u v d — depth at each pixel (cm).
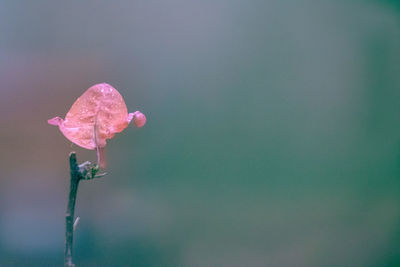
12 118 144
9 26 143
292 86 167
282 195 165
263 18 164
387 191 169
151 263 153
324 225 165
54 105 147
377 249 165
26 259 142
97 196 151
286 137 167
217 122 162
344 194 167
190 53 160
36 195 145
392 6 170
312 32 167
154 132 157
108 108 65
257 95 165
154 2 156
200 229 159
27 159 145
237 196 163
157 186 157
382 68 171
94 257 149
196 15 160
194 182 160
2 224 143
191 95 160
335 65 168
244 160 164
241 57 163
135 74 155
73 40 149
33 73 146
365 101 170
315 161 168
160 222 156
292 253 161
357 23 169
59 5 147
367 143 170
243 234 161
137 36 155
